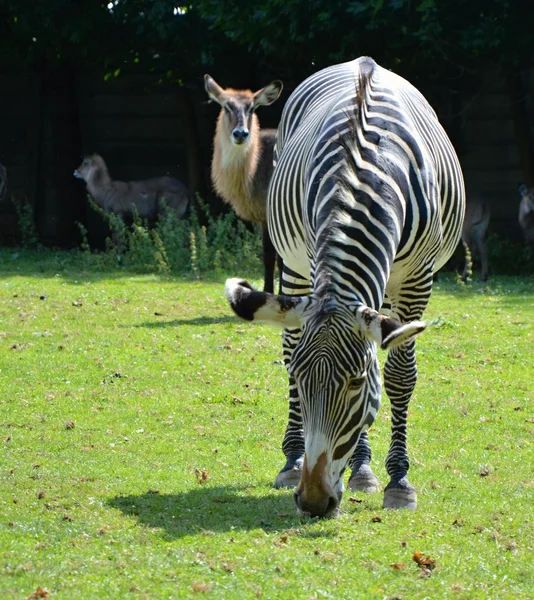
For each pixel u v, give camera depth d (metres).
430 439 16.62
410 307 12.80
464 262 42.41
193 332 25.16
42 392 19.08
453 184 13.64
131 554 10.69
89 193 48.03
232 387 19.78
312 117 13.70
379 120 12.02
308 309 10.05
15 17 43.19
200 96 49.97
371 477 13.70
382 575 10.26
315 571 10.30
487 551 11.20
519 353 23.02
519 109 42.59
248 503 12.80
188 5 42.16
